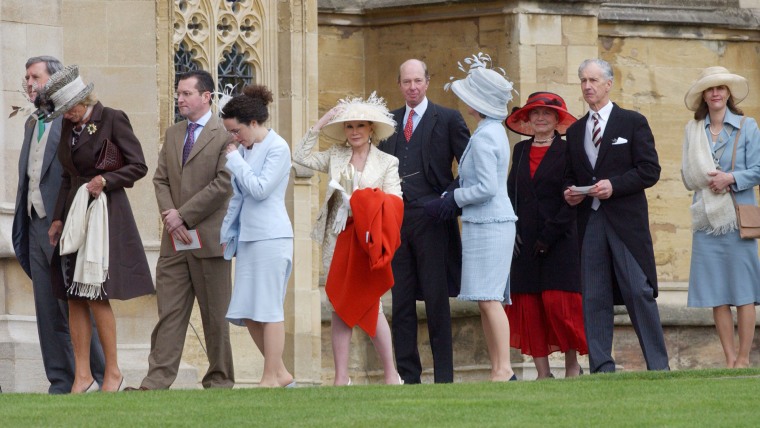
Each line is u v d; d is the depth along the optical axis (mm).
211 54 47188
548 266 36438
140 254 32750
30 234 34219
